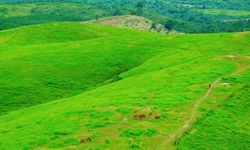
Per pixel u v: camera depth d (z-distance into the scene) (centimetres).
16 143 5081
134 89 7650
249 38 12675
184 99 6575
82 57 12150
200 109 6159
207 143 5094
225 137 5316
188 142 5062
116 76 10819
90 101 7138
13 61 11819
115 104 6450
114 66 11631
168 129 5412
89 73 11156
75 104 7244
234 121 5822
